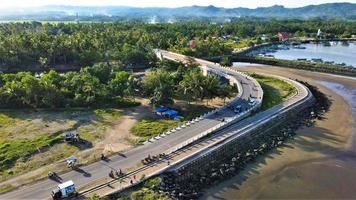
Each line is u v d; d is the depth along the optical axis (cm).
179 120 10850
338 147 9500
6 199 6481
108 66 15875
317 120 11544
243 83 14838
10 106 11981
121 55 19462
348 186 7625
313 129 10756
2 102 11944
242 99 12494
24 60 18575
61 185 6462
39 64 18812
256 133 9894
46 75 13588
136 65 19538
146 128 10081
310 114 12025
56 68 18812
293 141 9869
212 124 9950
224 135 9219
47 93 11831
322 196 7238
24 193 6700
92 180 7075
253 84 14675
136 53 19450
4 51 17850
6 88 12462
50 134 9712
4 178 7319
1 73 16188
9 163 8012
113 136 9581
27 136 9569
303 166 8438
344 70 19112
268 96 13600
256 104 11819
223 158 8556
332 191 7425
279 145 9594
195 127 9744
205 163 8106
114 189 6706
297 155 8994
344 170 8294
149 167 7519
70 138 9188
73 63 19638
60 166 7825
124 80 13112
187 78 12506
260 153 9050
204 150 8300
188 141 8612
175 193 6912
